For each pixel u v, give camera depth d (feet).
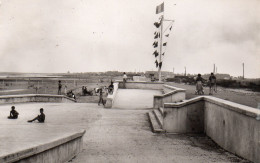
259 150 23.75
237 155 28.94
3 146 20.53
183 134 43.73
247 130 26.37
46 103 89.56
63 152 26.55
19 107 75.05
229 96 62.03
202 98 44.09
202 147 34.71
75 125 51.67
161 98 64.03
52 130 32.89
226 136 32.48
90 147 35.12
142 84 106.73
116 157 29.81
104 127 50.24
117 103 83.51
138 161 27.96
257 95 65.92
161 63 111.45
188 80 172.04
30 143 22.15
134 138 40.93
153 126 47.62
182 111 44.45
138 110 73.46
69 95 132.98
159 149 33.76
